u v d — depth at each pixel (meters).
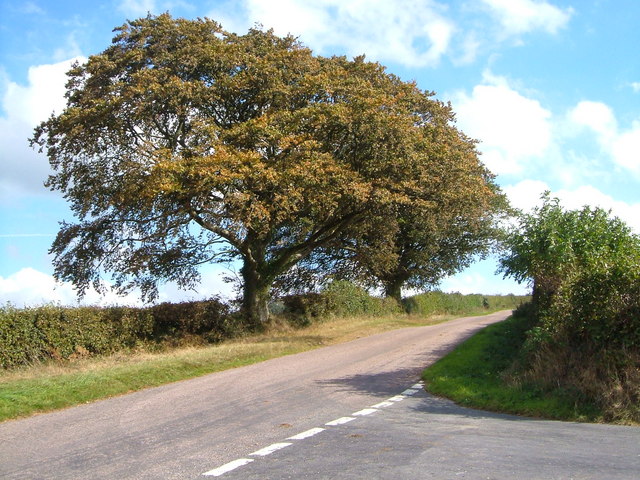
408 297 44.84
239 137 21.83
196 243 26.94
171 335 25.00
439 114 28.73
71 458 7.39
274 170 21.06
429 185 24.28
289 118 22.31
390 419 9.58
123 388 13.41
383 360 17.84
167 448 7.74
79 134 22.73
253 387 13.45
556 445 7.53
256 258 28.12
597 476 5.97
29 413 10.80
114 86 22.66
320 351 21.14
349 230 29.98
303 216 26.22
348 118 22.12
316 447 7.51
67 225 25.86
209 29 25.08
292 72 24.66
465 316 45.00
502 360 15.92
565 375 11.07
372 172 22.97
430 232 36.81
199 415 10.20
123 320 23.17
